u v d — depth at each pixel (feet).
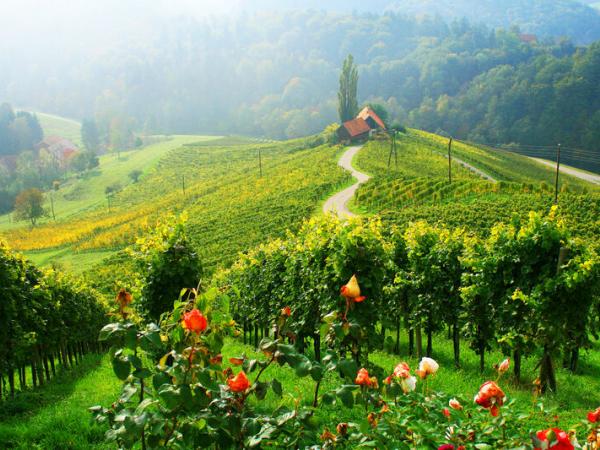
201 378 10.68
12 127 652.89
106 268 182.80
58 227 308.60
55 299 61.72
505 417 13.02
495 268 44.01
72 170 521.65
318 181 233.96
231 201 246.06
